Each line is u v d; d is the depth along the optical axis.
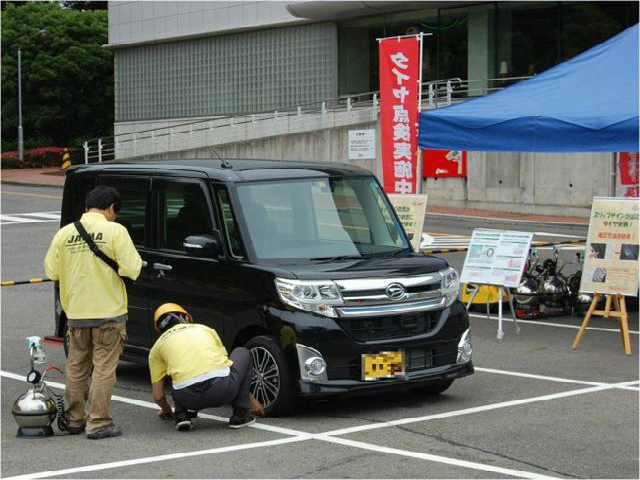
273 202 9.07
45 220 29.42
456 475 6.71
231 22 49.00
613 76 13.15
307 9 42.47
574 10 36.53
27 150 62.31
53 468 6.96
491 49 39.06
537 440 7.61
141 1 53.94
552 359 11.05
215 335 8.10
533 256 14.08
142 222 9.82
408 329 8.58
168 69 53.25
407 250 9.48
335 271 8.45
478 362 10.92
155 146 53.81
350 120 37.84
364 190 9.68
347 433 7.88
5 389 9.88
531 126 12.59
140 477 6.72
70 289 7.79
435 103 36.53
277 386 8.33
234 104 49.59
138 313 9.75
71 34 65.38
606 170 29.97
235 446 7.51
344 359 8.30
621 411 8.59
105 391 7.82
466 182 33.34
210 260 8.98
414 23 41.91
